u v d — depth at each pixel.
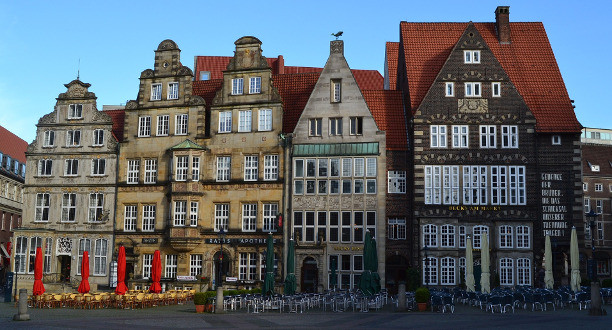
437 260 53.81
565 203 54.47
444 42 61.97
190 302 50.09
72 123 62.84
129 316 36.97
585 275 53.94
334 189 55.75
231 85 59.38
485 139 55.56
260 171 57.19
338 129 56.69
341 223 55.06
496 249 53.84
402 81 63.97
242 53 59.56
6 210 83.62
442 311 38.91
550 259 46.47
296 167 56.62
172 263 58.34
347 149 56.03
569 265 53.97
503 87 56.25
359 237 54.75
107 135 61.78
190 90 60.25
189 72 60.41
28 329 29.42
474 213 54.38
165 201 59.22
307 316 36.66
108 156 61.44
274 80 62.50
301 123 57.19
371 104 60.00
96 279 59.50
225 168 58.38
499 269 53.66
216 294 41.28
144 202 59.72
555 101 57.41
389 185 56.38
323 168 56.22
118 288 44.75
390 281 56.09
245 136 58.12
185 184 57.66
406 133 57.78
